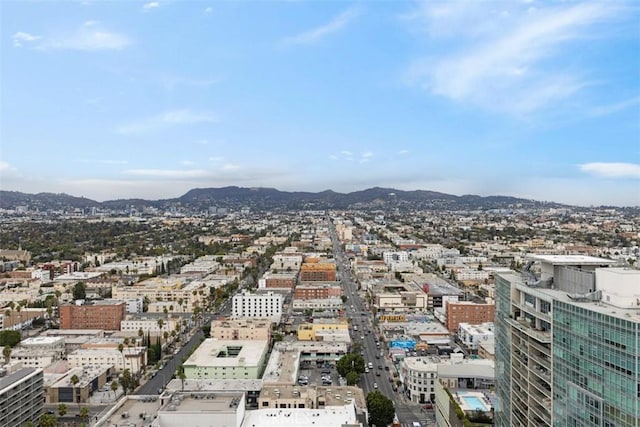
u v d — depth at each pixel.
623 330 130.12
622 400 130.62
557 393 153.25
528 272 193.50
